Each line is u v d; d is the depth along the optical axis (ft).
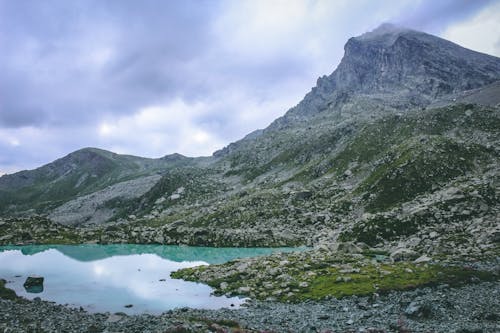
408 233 344.90
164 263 318.04
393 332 114.52
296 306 163.32
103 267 295.28
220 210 647.15
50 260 332.60
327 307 156.76
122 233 491.72
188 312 153.79
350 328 122.01
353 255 264.72
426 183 502.38
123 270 280.92
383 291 172.14
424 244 280.51
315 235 448.65
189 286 219.61
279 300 176.76
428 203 389.60
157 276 255.70
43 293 204.03
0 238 445.78
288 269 225.97
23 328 115.14
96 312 163.84
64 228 521.65
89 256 359.87
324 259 250.37
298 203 612.29
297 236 460.96
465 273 190.90
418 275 192.03
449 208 363.76
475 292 163.94
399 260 246.27
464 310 138.00
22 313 135.95
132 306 175.63
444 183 494.59
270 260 258.78
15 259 336.70
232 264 263.90
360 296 169.37
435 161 538.47
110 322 126.31
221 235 456.04
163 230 490.49
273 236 459.32
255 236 452.35
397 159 592.60
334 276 203.51
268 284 200.95
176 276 250.98
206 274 242.99
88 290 211.61
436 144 585.63
